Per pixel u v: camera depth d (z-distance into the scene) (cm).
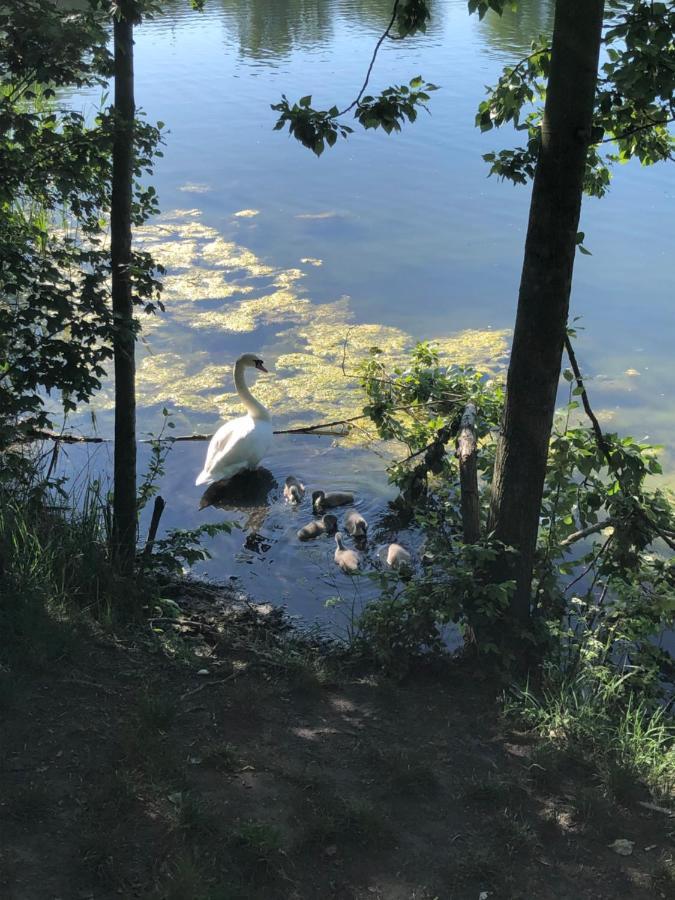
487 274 1066
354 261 1105
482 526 516
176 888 275
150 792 324
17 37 409
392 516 670
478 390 670
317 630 518
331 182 1358
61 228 920
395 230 1191
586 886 302
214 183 1358
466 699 413
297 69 1912
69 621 441
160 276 1066
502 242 1147
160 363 897
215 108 1697
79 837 298
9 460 569
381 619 448
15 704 369
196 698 399
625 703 427
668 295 996
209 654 455
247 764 351
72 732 356
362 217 1230
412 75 1797
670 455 723
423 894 294
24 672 392
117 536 523
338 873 299
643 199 1279
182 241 1166
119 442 511
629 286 1017
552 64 361
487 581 425
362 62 1934
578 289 1012
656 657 462
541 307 387
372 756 362
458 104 1645
